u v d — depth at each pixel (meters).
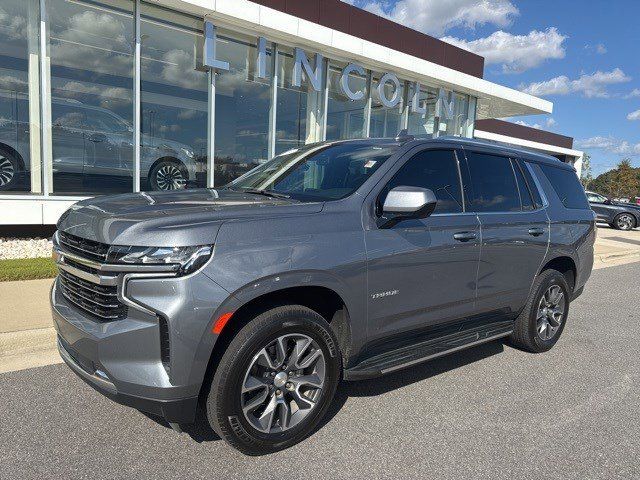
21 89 8.55
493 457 2.99
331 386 3.10
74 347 2.78
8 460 2.73
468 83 15.80
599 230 20.97
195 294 2.51
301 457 2.90
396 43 16.02
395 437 3.18
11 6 8.37
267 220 2.85
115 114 9.49
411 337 3.69
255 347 2.72
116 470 2.68
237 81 11.11
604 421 3.53
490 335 4.34
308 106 12.55
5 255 7.45
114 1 9.20
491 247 4.09
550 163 5.19
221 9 9.81
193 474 2.68
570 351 5.11
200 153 10.71
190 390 2.57
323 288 3.05
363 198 3.32
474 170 4.19
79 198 8.94
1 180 8.43
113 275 2.56
